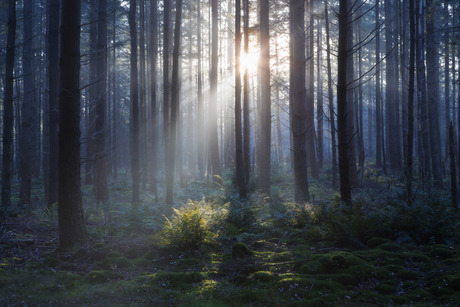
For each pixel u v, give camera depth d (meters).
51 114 16.17
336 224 8.52
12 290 6.17
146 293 6.03
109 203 15.27
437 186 17.59
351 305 5.36
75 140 9.19
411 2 10.38
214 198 16.25
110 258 7.88
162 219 12.18
